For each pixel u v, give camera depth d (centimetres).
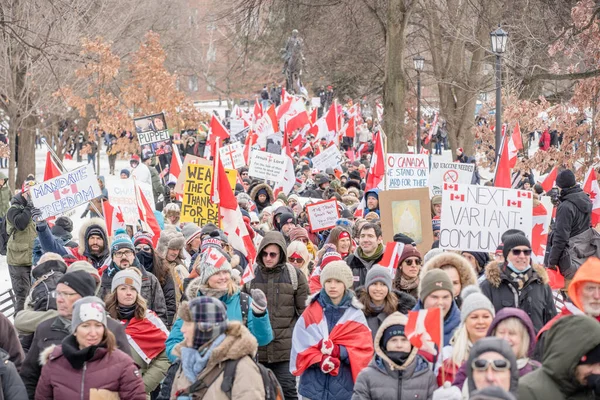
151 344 1061
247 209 1878
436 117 5662
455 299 1014
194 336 782
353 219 1900
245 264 1423
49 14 3516
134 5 5941
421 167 1953
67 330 898
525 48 3584
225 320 786
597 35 2895
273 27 5269
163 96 4981
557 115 2941
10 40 3319
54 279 1060
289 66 6456
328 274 1013
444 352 856
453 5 4312
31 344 955
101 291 1179
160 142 2828
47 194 1605
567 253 1513
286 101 3834
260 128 3378
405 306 1055
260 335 975
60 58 3534
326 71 6384
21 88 3684
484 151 4628
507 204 1323
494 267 1070
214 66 9719
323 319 1019
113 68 4644
